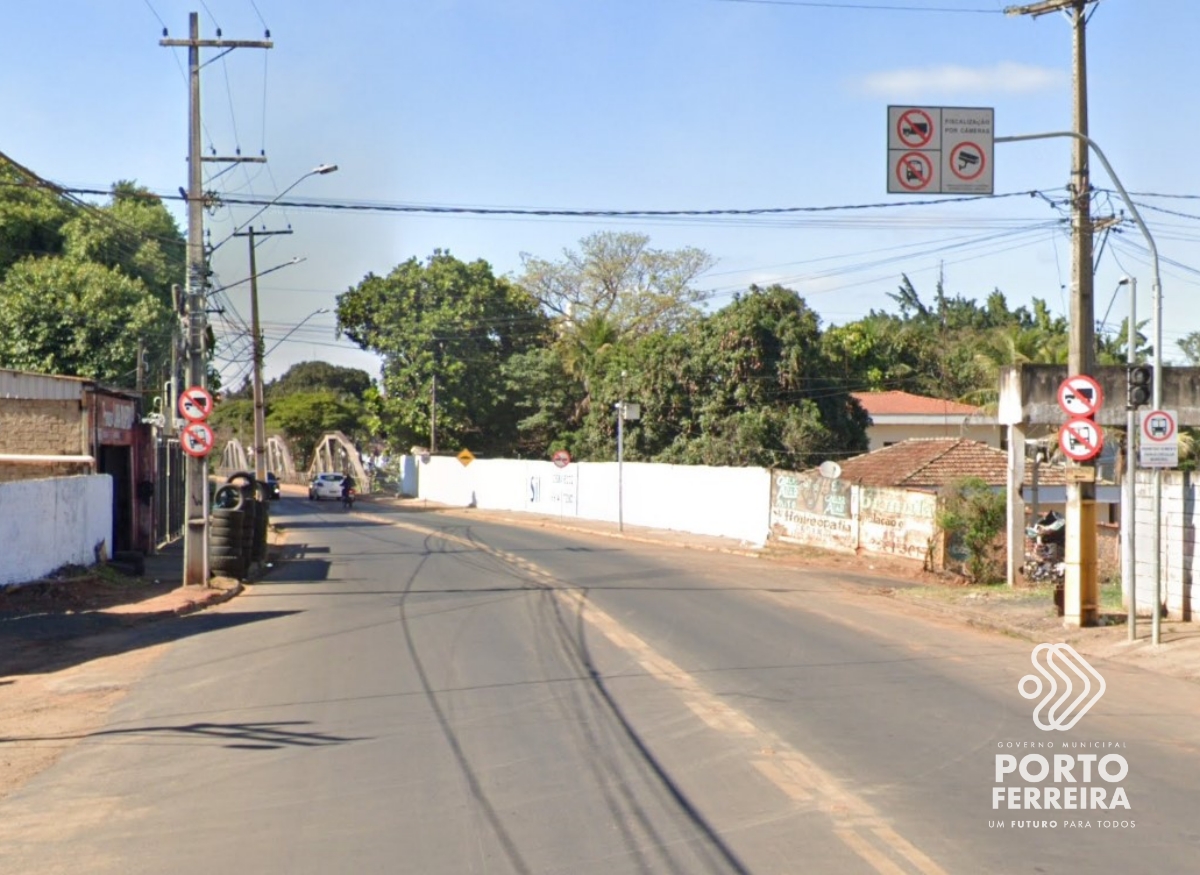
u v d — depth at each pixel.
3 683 13.49
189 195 22.25
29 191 43.69
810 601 21.19
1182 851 7.14
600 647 15.16
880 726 10.57
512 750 9.64
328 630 17.00
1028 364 24.27
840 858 6.87
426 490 70.81
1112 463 38.56
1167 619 18.17
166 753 9.83
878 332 65.25
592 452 56.16
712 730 10.30
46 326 38.88
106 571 23.70
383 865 6.81
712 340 48.53
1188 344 58.03
